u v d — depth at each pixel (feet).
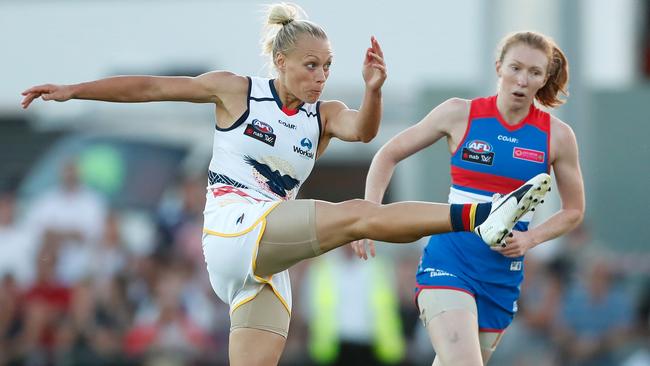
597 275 115.75
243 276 57.31
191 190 134.72
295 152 58.95
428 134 63.31
